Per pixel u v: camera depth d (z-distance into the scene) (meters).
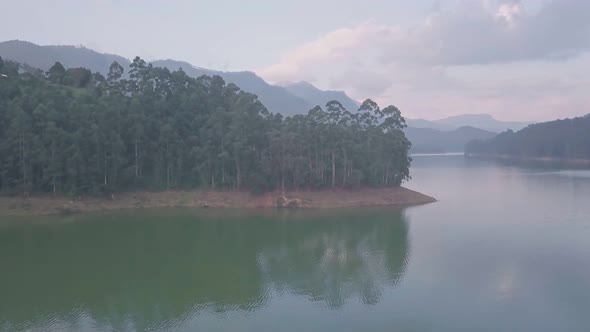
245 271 50.59
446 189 124.75
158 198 93.88
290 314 38.81
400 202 97.69
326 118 103.56
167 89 113.56
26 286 45.88
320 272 50.16
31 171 84.62
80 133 86.25
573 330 35.50
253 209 90.50
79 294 43.84
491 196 109.75
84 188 88.19
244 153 94.19
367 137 104.38
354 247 60.72
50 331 36.06
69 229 71.50
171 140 97.62
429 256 55.97
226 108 111.62
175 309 40.19
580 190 119.31
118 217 81.12
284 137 93.31
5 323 37.41
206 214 84.75
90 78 126.00
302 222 77.62
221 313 39.22
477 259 54.41
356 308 39.94
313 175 95.81
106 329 36.38
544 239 63.97
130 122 94.88
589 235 66.12
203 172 97.62
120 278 48.25
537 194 112.38
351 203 94.38
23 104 88.31
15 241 64.00
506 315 38.31
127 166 95.62
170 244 62.69
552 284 45.50
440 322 37.00
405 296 42.69
